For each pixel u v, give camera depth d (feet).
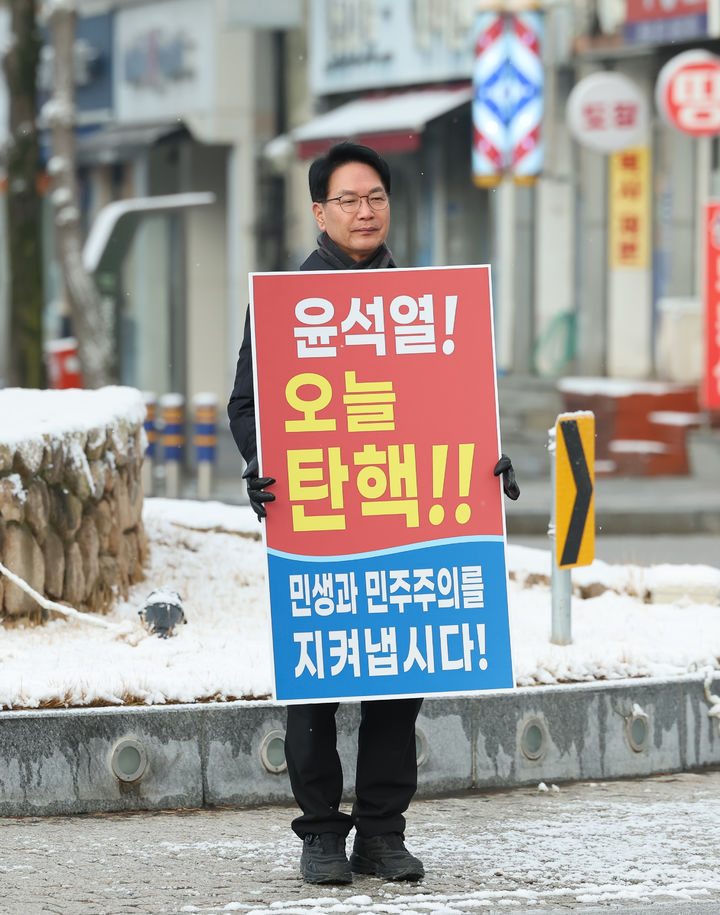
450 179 199.00
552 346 186.09
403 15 195.72
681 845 45.44
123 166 239.30
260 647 57.21
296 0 190.39
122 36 238.89
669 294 174.91
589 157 181.88
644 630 62.18
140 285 207.31
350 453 41.24
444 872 42.37
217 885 41.09
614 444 147.43
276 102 215.92
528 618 64.18
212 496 127.95
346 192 41.70
